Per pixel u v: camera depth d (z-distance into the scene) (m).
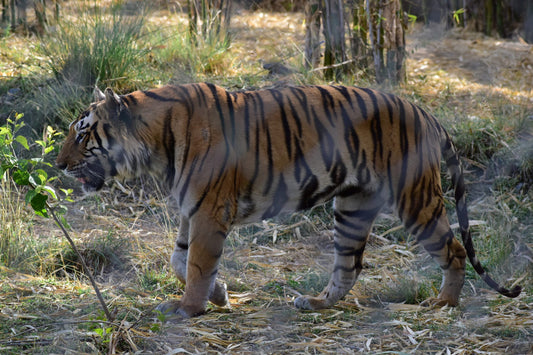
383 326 7.30
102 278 8.87
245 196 7.36
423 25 21.64
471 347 6.66
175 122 7.13
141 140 7.20
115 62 13.09
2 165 6.77
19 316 7.18
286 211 7.59
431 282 8.73
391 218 10.87
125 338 6.67
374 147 7.41
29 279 8.40
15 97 12.85
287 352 6.61
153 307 7.60
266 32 19.14
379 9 14.05
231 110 7.21
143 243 9.83
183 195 7.16
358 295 8.32
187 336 6.86
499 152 12.04
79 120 7.34
